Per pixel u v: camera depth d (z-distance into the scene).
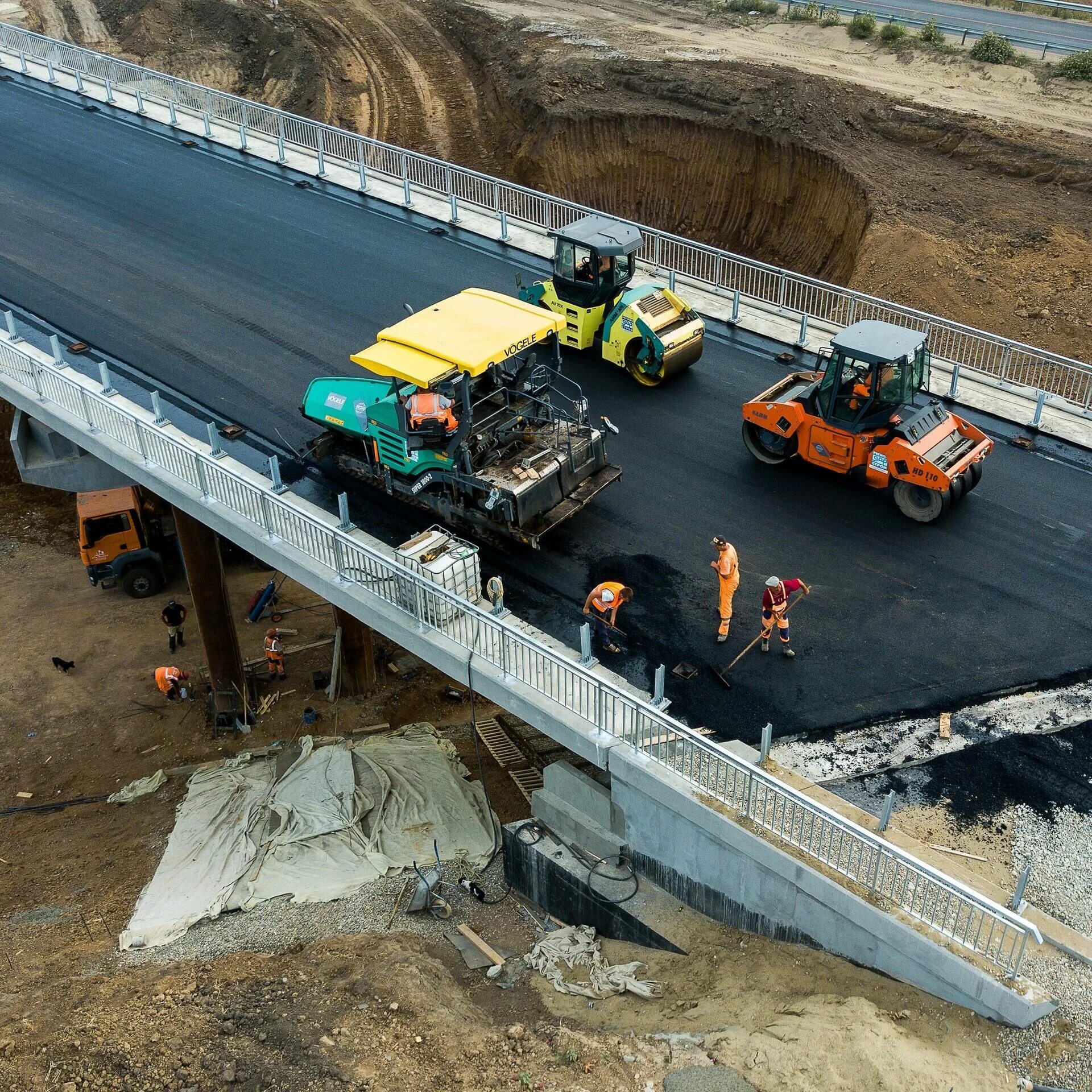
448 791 20.52
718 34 54.22
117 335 22.83
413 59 58.44
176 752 23.91
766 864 12.39
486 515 16.45
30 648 27.42
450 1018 13.50
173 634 27.14
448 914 16.75
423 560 14.80
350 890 18.09
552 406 17.53
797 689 14.33
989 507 17.62
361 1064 12.48
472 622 14.89
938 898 11.34
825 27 52.81
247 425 19.88
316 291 24.61
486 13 59.78
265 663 26.05
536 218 27.33
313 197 29.62
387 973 14.46
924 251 36.66
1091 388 19.62
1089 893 11.82
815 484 18.33
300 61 57.22
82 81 37.69
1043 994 10.80
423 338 16.52
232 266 25.77
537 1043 12.69
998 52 47.03
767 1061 11.23
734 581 14.62
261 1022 13.73
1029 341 33.81
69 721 25.12
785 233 43.59
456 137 52.75
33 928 18.67
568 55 52.38
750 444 18.73
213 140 33.22
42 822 22.22
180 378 21.31
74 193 29.67
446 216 28.23
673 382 21.22
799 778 13.02
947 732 13.61
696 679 14.50
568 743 13.80
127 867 20.17
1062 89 44.41
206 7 61.44
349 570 15.49
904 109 42.88
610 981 13.74
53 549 31.42
